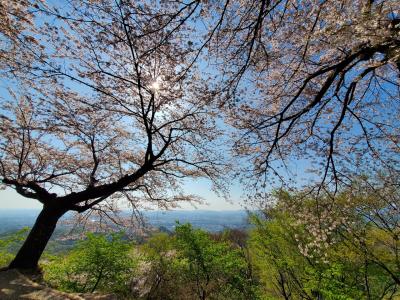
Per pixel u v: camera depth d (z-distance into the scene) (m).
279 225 9.64
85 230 13.31
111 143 11.41
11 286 5.99
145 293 13.16
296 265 9.19
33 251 8.40
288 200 8.12
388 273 7.21
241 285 14.02
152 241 15.10
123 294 11.80
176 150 11.91
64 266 9.59
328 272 7.18
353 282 7.53
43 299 5.33
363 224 7.76
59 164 10.50
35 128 9.20
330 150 6.57
